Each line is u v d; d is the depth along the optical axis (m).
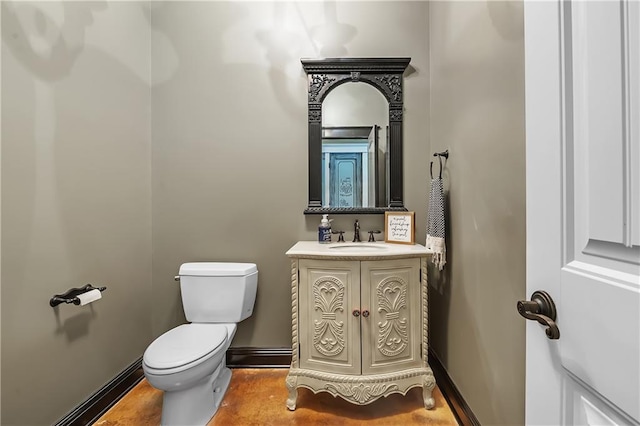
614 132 0.42
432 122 1.88
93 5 1.50
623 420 0.39
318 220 1.95
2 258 1.11
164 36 1.96
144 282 1.88
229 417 1.47
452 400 1.52
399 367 1.49
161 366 1.25
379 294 1.46
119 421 1.47
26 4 1.19
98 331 1.52
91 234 1.49
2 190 1.11
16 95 1.16
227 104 1.95
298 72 1.95
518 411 0.97
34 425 1.21
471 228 1.32
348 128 1.95
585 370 0.46
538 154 0.57
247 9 1.95
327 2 1.94
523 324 0.94
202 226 1.96
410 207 1.94
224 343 1.50
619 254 0.41
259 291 1.95
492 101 1.12
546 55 0.55
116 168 1.66
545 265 0.55
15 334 1.15
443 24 1.67
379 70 1.91
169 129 1.95
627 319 0.39
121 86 1.70
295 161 1.96
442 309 1.71
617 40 0.42
